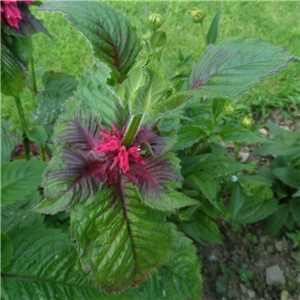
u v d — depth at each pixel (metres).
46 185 0.18
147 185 0.19
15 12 0.26
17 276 0.22
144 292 0.27
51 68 0.59
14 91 0.31
